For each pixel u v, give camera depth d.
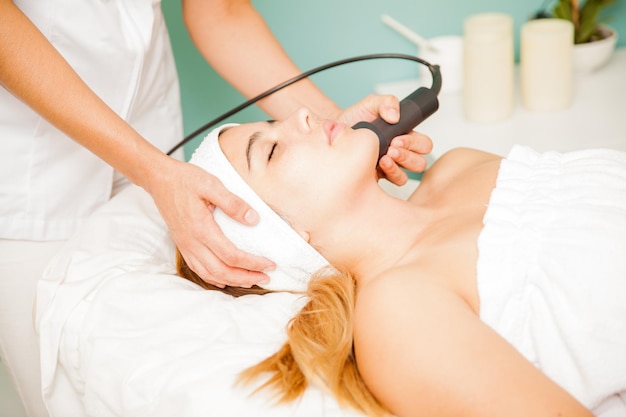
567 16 1.84
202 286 1.16
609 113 1.66
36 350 1.26
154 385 0.94
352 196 1.08
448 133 1.69
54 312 1.08
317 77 1.90
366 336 0.91
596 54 1.82
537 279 0.93
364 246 1.10
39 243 1.23
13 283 1.22
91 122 1.00
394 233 1.10
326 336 0.98
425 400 0.84
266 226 1.08
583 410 0.80
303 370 0.93
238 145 1.13
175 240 1.07
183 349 0.97
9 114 1.12
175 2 1.71
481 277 0.94
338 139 1.08
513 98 1.81
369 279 1.09
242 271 1.07
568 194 1.01
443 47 1.81
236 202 1.01
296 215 1.09
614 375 0.88
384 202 1.11
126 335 1.01
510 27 1.68
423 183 1.27
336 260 1.11
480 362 0.83
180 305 1.04
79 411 1.11
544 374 0.86
